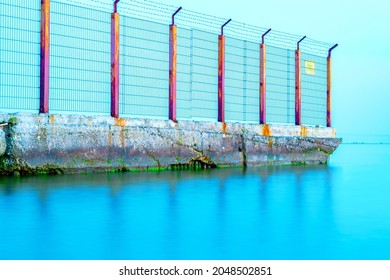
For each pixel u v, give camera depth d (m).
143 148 14.27
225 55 16.53
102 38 13.60
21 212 7.02
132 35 14.18
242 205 7.91
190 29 15.56
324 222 6.34
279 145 17.81
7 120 11.98
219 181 11.76
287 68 18.56
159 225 6.05
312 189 10.54
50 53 12.60
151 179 11.93
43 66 12.47
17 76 12.10
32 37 12.35
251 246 4.96
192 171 14.57
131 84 14.16
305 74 19.17
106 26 13.69
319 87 19.75
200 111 15.88
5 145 12.01
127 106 14.07
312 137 18.95
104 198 8.55
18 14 12.11
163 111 14.93
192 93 15.64
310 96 19.38
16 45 12.08
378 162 23.84
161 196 8.93
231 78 16.72
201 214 6.94
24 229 5.77
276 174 14.05
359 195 9.55
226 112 16.56
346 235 5.50
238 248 4.88
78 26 13.12
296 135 18.64
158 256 4.58
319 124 19.75
